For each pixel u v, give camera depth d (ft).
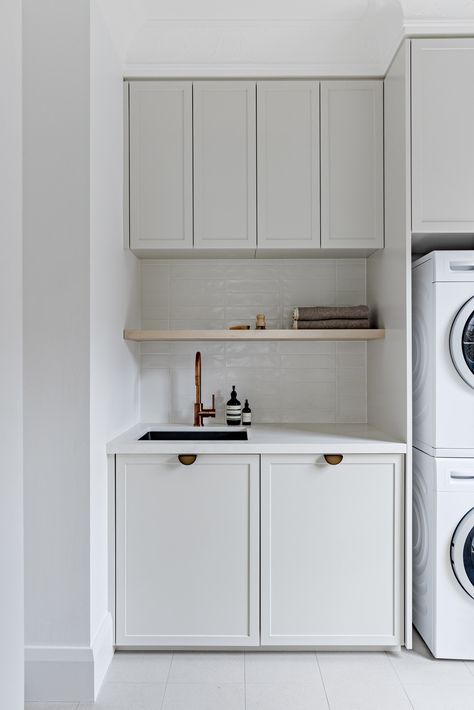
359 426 8.87
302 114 8.06
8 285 3.92
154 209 8.07
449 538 6.85
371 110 8.07
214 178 8.06
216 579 7.07
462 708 6.04
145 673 6.72
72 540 6.26
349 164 8.07
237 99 8.05
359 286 9.29
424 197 7.09
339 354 9.29
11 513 3.98
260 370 9.30
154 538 7.07
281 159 8.06
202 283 9.30
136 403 9.05
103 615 6.86
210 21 7.84
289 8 7.66
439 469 6.85
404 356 7.15
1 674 3.82
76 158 6.27
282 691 6.34
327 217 8.07
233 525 7.07
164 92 8.04
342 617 7.06
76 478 6.26
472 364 6.88
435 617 6.88
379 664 6.91
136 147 8.05
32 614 6.26
